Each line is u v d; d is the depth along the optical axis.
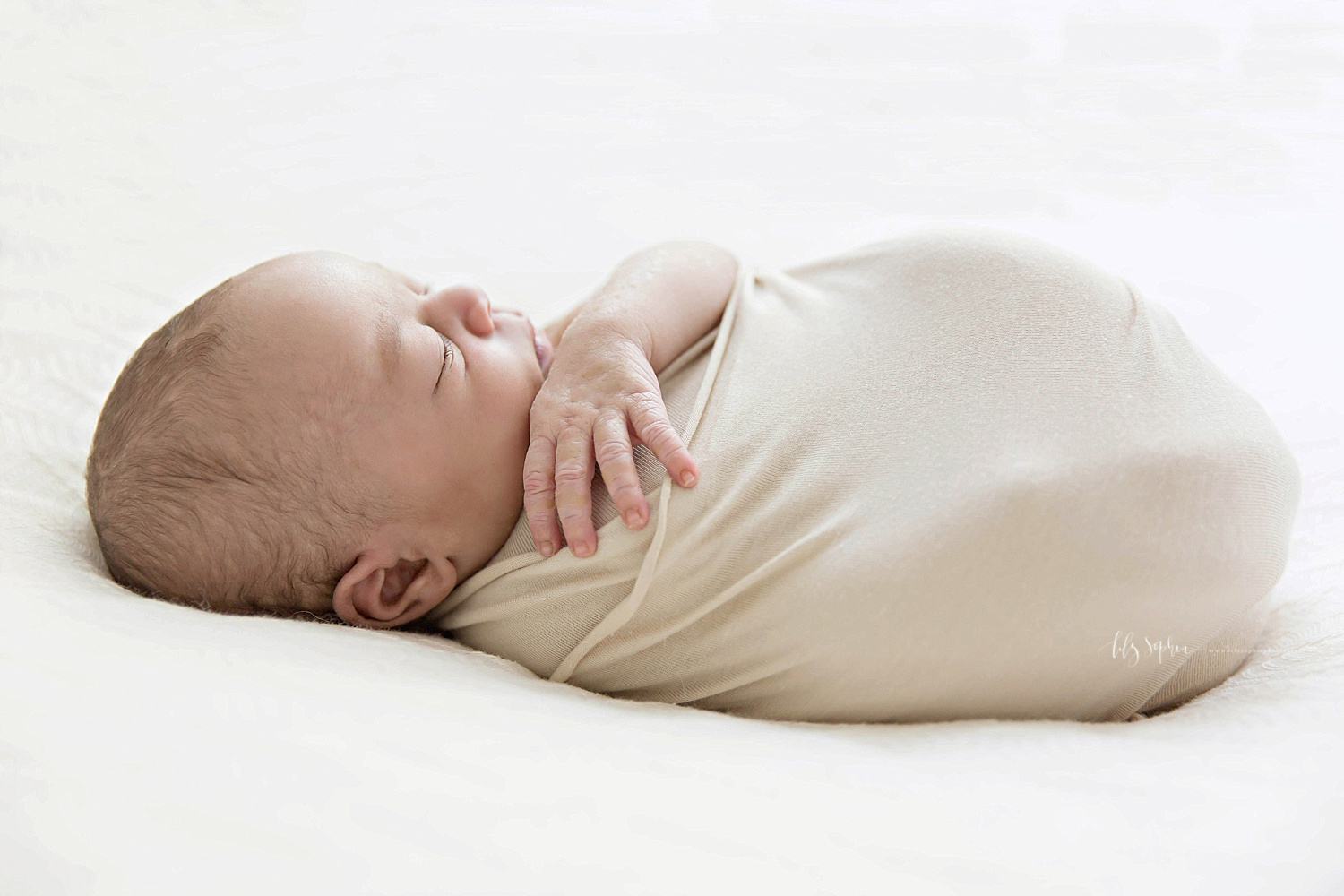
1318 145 1.85
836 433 0.83
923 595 0.75
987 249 0.92
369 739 0.58
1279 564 0.81
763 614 0.79
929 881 0.52
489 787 0.55
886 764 0.65
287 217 1.59
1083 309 0.86
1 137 1.78
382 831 0.50
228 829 0.49
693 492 0.82
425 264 1.47
